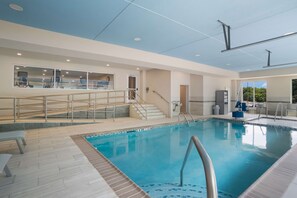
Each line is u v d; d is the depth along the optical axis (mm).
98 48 4570
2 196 1901
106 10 2990
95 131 5141
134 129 5828
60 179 2289
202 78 9672
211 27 3693
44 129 5379
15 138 3189
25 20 3373
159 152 4289
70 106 7789
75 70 7855
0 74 6277
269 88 10234
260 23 3473
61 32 3984
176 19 3326
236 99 11688
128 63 5766
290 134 5848
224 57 6410
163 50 5488
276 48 5199
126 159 3859
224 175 3109
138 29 3818
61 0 2680
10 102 6473
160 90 9180
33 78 6996
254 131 6328
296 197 1856
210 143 4945
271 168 2564
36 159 2977
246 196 1882
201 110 9711
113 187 2105
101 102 8641
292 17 3205
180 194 2516
